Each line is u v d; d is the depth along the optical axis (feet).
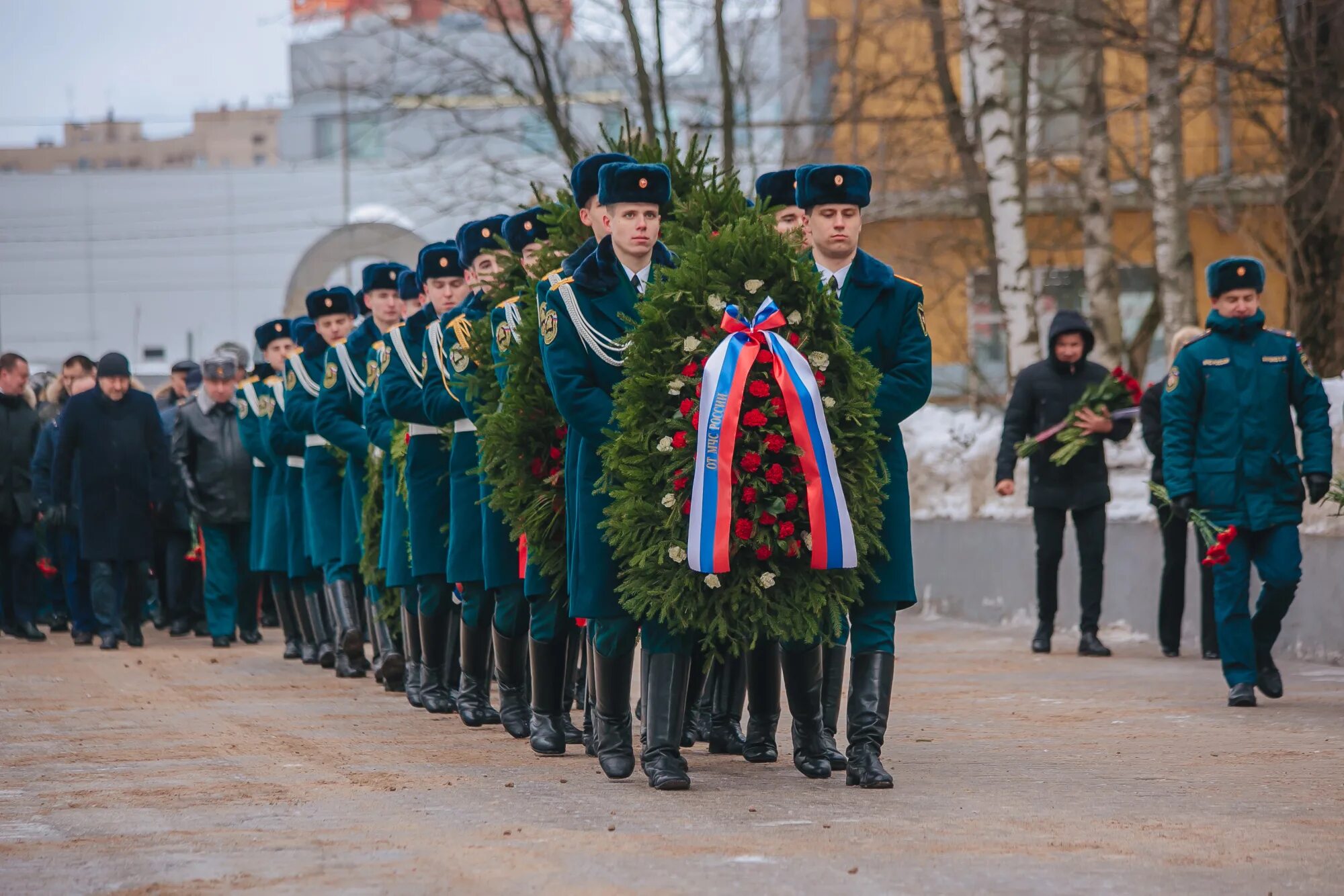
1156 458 42.96
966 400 99.55
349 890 17.78
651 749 24.18
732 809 22.26
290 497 45.32
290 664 46.01
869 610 24.32
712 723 28.09
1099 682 37.93
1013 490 47.21
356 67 121.80
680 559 23.12
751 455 22.90
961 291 100.12
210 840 20.49
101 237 203.21
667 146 29.81
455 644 35.81
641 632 24.41
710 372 23.06
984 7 69.05
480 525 31.60
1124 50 59.98
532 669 28.25
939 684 37.78
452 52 92.38
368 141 189.88
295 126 197.88
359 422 40.34
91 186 203.10
